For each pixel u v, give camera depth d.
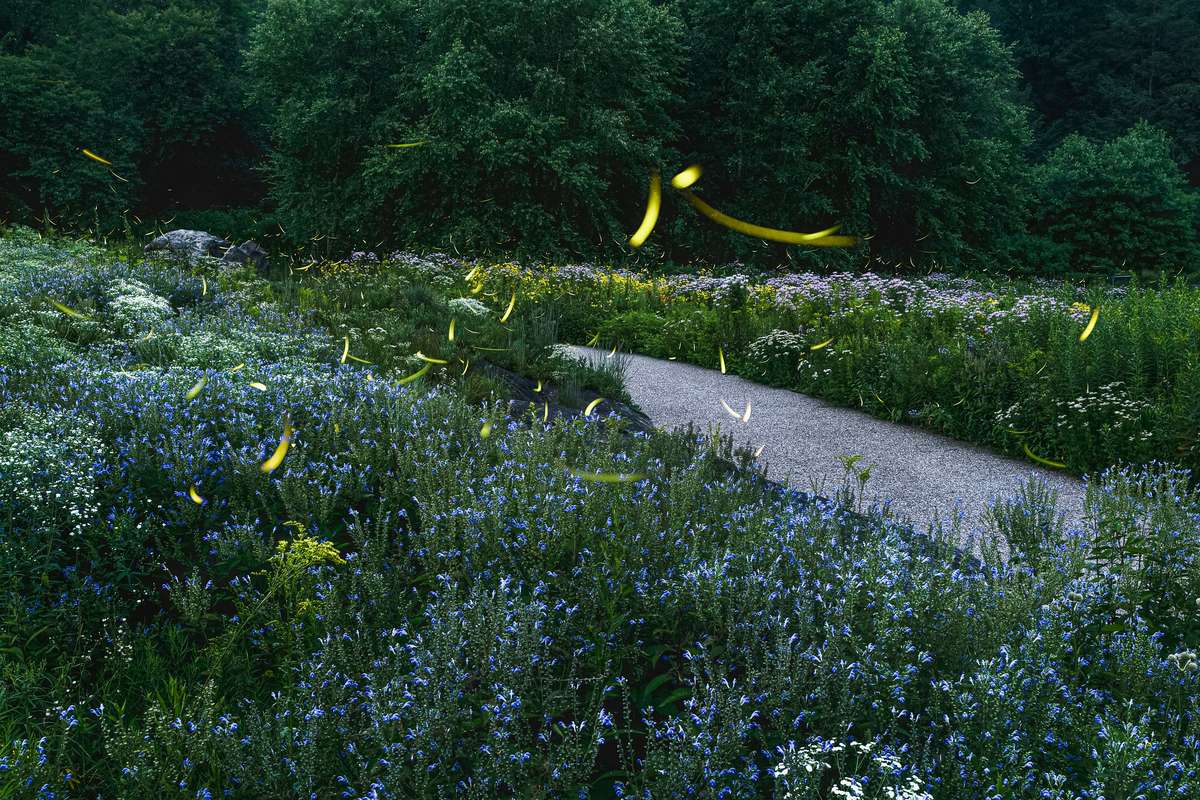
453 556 3.52
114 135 33.06
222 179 40.78
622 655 3.04
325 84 26.42
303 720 2.55
